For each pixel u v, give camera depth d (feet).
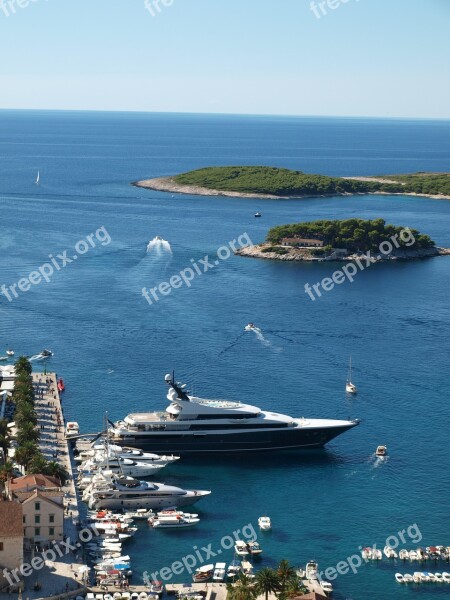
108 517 608.60
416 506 653.30
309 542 597.11
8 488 585.63
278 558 574.97
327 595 527.81
